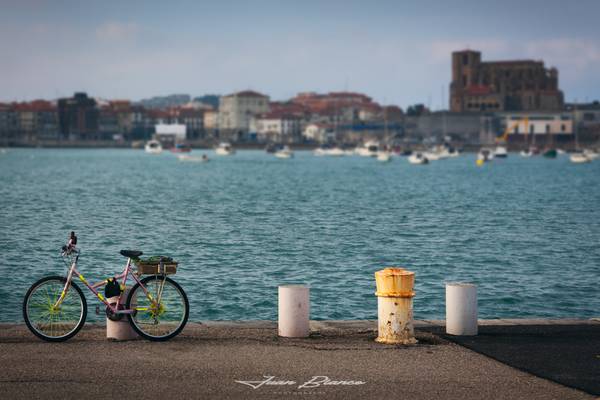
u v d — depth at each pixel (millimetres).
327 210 76375
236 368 13211
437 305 30938
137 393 11859
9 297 31984
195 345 14750
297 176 160750
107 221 63438
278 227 59344
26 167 199250
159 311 15219
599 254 45281
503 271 39312
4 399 11531
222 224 61562
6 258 41969
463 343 15062
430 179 151625
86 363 13438
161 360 13680
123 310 15062
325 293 33375
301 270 39219
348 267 40281
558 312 30391
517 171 196125
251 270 39062
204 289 34000
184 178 148375
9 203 83312
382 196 99375
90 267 39594
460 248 47719
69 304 15203
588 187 124625
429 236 53938
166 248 46719
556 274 38469
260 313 29766
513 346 14844
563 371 13188
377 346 14789
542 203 88375
